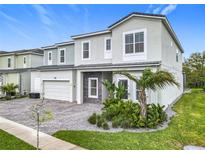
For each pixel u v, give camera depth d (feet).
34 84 75.92
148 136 24.93
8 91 72.64
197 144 23.61
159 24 43.93
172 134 26.27
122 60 49.37
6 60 100.63
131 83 46.06
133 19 47.73
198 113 41.34
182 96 77.15
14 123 32.04
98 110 44.14
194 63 143.33
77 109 45.70
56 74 63.05
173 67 62.95
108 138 23.75
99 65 52.37
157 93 41.39
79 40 61.82
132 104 34.24
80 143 21.93
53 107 48.73
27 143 22.12
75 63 62.80
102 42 56.65
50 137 24.26
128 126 28.73
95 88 55.67
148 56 45.19
